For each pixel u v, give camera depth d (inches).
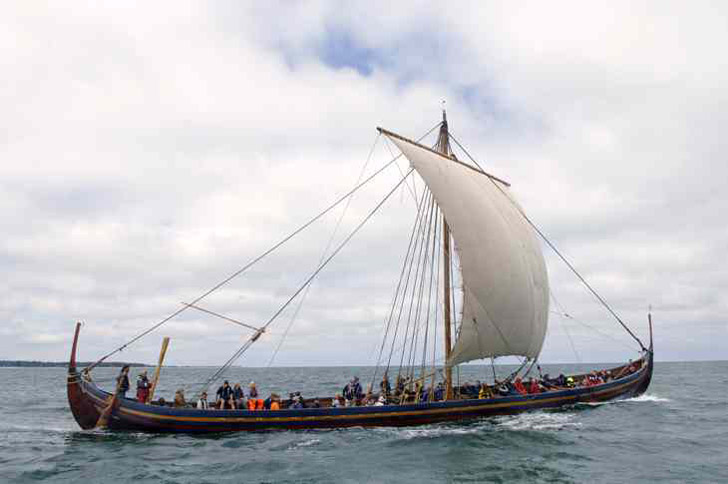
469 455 816.3
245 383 3334.2
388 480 691.4
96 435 962.1
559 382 1371.8
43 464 773.3
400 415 1027.3
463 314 1130.0
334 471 730.8
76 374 957.2
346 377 4424.2
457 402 1072.2
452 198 1167.6
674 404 1457.9
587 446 877.8
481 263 1147.3
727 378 3171.8
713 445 892.6
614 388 1381.6
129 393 2241.6
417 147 1209.4
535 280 1262.3
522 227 1305.4
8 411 1546.5
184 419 947.3
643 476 706.2
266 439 930.7
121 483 682.2
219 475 713.6
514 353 1213.1
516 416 1148.5
